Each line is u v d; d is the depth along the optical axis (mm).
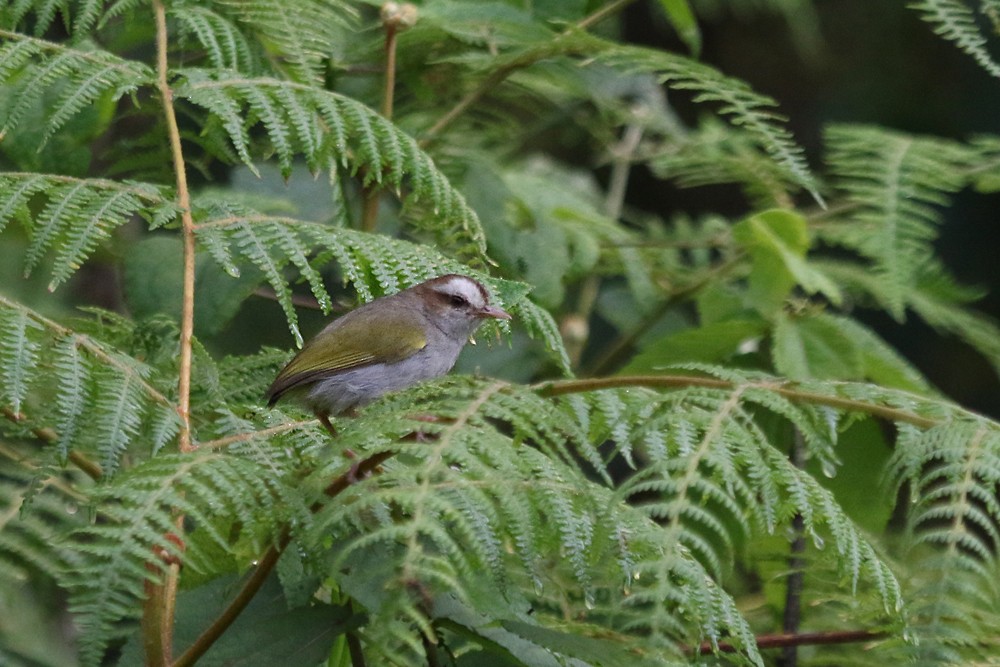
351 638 6445
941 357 19219
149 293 9375
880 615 7715
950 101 19594
